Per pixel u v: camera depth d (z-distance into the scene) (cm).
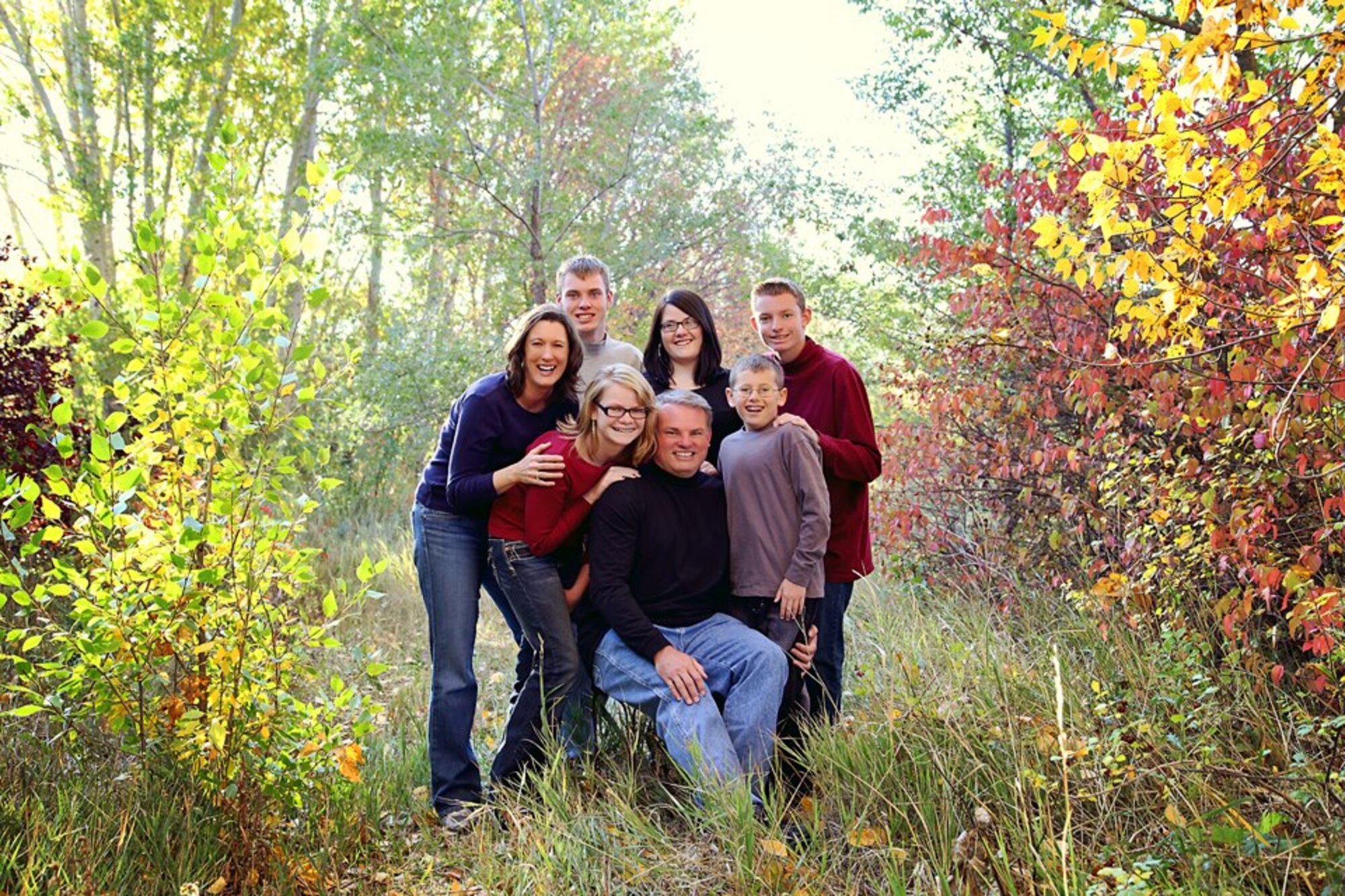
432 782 397
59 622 475
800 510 389
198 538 324
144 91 1298
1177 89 268
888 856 311
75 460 554
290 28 1391
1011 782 332
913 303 863
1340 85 273
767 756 360
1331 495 363
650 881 325
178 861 307
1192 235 311
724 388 444
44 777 349
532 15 1208
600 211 1267
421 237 1183
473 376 1153
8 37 1366
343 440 1118
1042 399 559
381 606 754
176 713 334
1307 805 286
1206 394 401
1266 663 367
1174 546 388
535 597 396
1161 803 310
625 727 420
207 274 340
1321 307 292
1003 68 874
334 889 329
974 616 509
